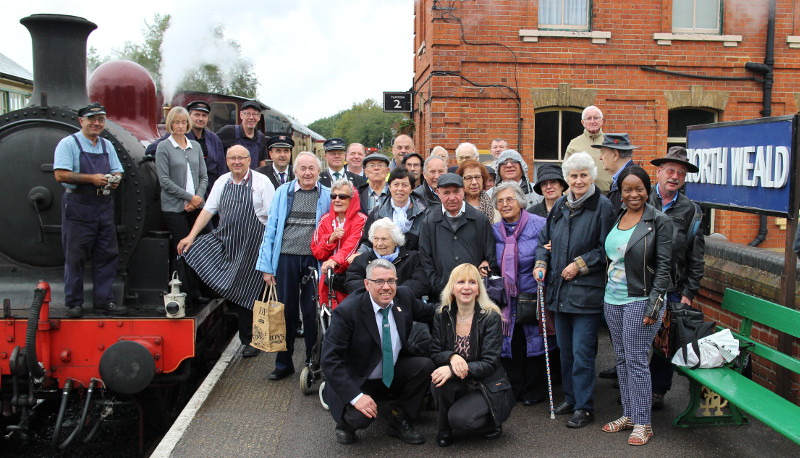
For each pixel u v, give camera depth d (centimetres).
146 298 550
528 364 510
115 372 470
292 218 566
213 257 583
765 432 444
